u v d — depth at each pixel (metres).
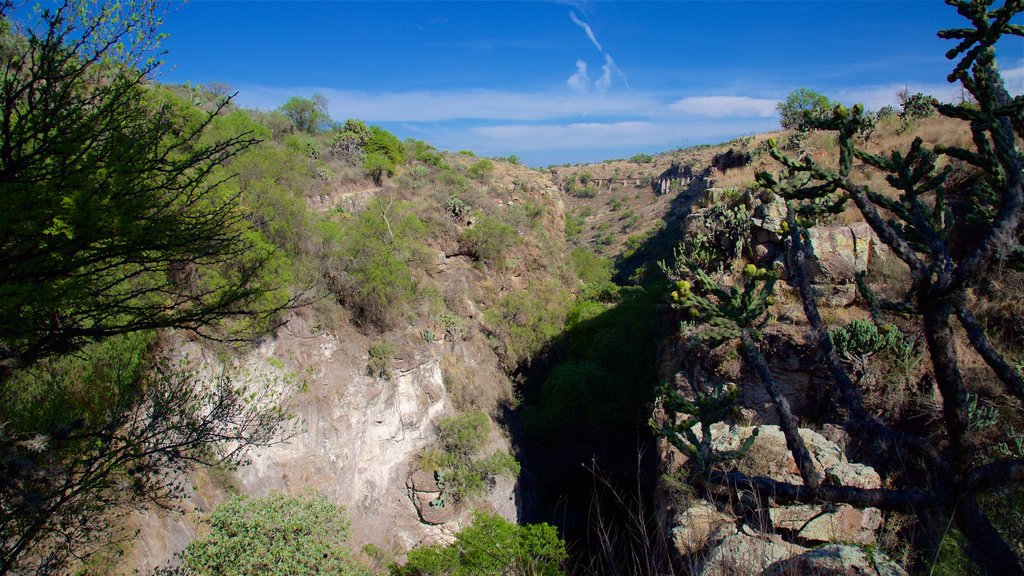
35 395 7.34
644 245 53.38
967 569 3.96
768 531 5.08
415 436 21.61
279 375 16.41
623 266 51.81
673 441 3.35
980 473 2.67
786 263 12.30
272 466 16.11
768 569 3.54
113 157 4.68
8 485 5.15
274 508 11.94
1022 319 9.28
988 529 2.62
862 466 6.98
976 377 8.84
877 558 3.37
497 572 9.30
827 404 10.62
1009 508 4.15
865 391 10.08
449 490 20.53
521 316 31.14
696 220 14.98
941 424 9.48
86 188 4.44
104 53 4.89
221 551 11.01
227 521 11.56
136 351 10.13
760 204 13.13
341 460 18.44
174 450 7.19
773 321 11.55
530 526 12.02
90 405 8.23
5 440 5.10
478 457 21.92
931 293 2.83
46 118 4.71
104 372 8.90
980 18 2.82
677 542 6.37
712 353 12.11
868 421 3.06
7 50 4.75
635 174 108.75
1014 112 2.76
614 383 23.66
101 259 4.78
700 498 7.27
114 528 10.02
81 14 4.71
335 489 17.95
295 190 23.95
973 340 2.74
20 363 4.89
